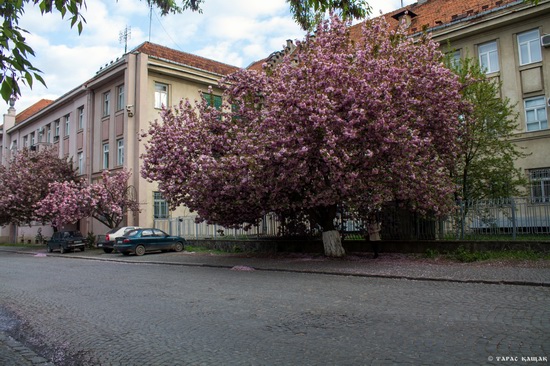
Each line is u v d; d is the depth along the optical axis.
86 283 12.48
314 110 13.09
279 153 13.08
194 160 16.56
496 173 17.80
